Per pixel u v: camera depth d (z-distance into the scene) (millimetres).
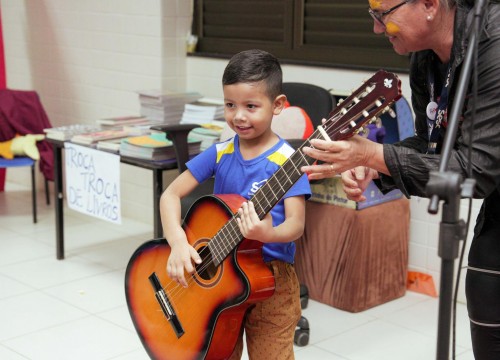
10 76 5488
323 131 1738
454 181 1268
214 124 3756
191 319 2135
